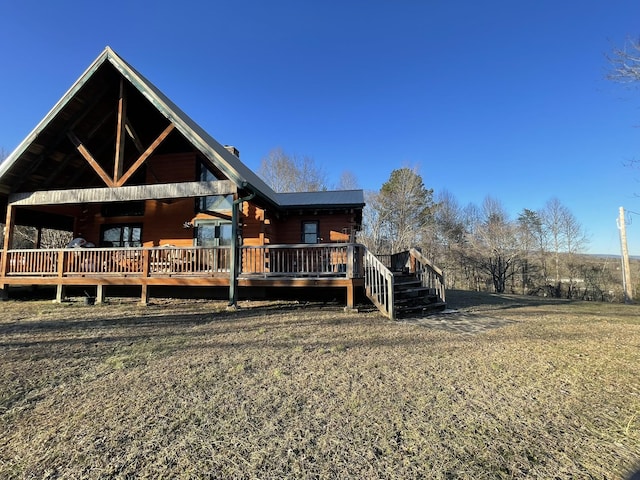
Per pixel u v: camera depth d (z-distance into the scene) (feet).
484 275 106.52
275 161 140.15
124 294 41.70
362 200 49.98
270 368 14.85
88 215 48.42
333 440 9.06
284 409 10.92
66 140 38.32
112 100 38.22
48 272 36.52
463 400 11.58
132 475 7.71
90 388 12.71
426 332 21.86
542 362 15.70
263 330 22.12
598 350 17.76
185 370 14.60
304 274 32.24
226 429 9.69
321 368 14.85
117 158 34.35
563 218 113.39
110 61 33.68
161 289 39.86
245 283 31.65
